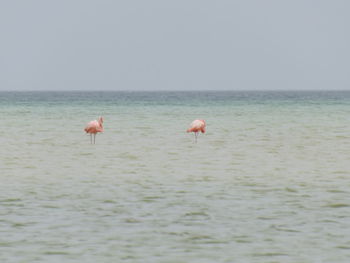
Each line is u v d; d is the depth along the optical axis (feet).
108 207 141.69
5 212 136.15
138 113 588.91
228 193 160.04
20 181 180.45
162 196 155.53
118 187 169.48
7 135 342.64
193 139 320.50
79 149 271.69
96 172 199.93
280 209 139.74
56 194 158.20
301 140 313.12
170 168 209.56
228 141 309.01
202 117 516.32
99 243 111.45
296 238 114.93
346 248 108.47
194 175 192.95
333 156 245.04
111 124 429.38
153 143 299.17
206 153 256.11
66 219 129.39
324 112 596.70
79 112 611.47
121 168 209.67
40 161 229.45
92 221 127.54
